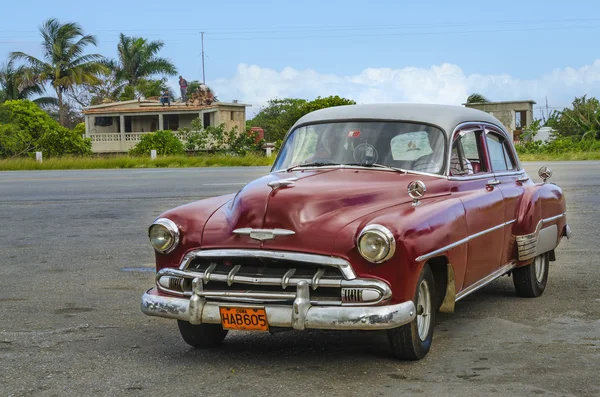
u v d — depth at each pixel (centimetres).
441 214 514
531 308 665
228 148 4344
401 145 586
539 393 436
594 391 438
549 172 760
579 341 552
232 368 498
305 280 466
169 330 609
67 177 2464
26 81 6278
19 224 1282
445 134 592
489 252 602
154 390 454
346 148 593
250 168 3000
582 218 1202
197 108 5200
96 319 647
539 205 685
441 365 495
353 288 461
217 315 484
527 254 663
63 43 6394
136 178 2319
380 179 549
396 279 465
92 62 6444
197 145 4406
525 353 521
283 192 499
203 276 488
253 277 475
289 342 566
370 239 459
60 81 6303
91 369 500
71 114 7231
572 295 715
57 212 1436
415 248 473
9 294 755
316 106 5644
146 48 7206
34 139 5094
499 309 662
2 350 550
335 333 590
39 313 671
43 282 812
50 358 528
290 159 607
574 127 4694
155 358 526
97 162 3500
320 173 562
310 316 461
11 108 5388
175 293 504
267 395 439
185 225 509
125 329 613
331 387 452
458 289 548
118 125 5616
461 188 584
